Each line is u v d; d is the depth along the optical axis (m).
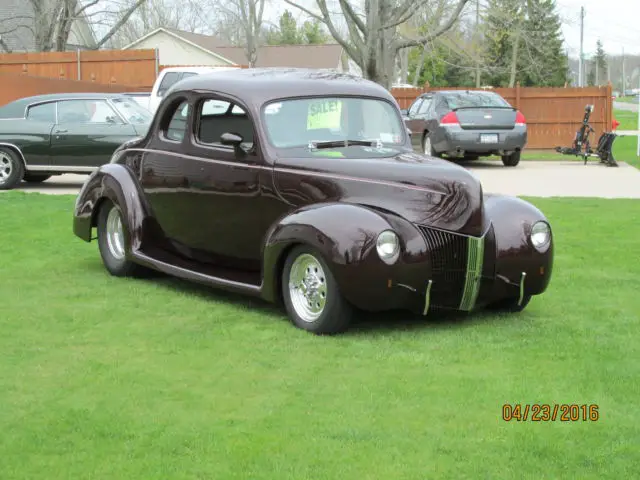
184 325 6.73
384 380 5.44
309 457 4.32
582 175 19.27
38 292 7.81
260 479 4.09
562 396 5.16
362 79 7.86
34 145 15.65
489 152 21.19
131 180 8.17
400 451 4.39
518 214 6.87
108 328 6.64
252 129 7.13
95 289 7.93
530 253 6.77
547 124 27.70
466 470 4.17
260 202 7.06
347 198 6.59
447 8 27.03
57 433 4.64
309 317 6.57
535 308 7.31
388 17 23.89
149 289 7.95
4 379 5.49
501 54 59.53
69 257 9.41
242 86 7.36
